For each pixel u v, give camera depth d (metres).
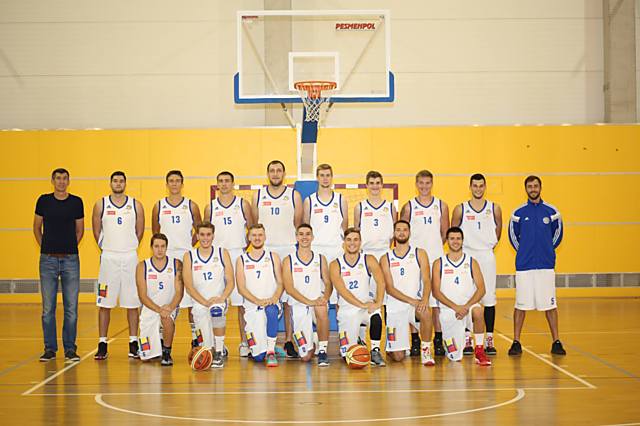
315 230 7.86
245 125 13.59
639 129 13.39
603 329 9.55
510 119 13.72
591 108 13.74
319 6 13.55
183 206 7.98
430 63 13.67
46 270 7.50
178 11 13.64
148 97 13.66
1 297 13.29
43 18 13.65
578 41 13.72
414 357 7.58
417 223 7.88
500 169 13.37
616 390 6.05
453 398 5.79
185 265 7.32
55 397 5.95
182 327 10.25
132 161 13.27
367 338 8.92
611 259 13.43
